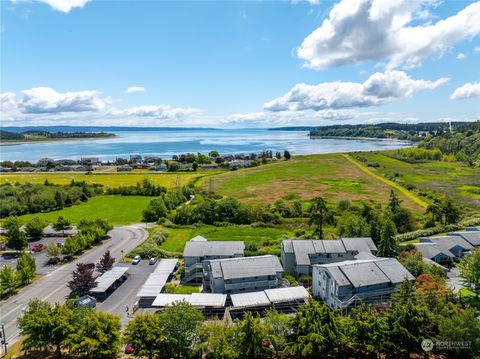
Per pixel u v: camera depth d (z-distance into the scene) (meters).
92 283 66.12
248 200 154.62
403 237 94.81
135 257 86.19
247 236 105.38
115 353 45.81
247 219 120.75
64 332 45.09
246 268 66.19
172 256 88.56
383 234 77.44
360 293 58.91
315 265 67.62
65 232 112.50
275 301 59.78
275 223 119.25
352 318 47.50
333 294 60.19
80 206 149.75
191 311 47.34
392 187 176.88
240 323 45.97
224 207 123.38
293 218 122.94
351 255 76.62
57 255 87.88
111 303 64.62
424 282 56.47
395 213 106.94
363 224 91.19
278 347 44.56
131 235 109.06
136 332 43.94
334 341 42.62
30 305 49.47
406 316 43.72
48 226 119.12
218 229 113.19
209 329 45.84
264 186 186.25
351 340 44.16
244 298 60.84
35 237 107.31
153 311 61.50
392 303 50.66
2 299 66.25
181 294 63.62
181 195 152.25
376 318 44.62
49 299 66.12
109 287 70.94
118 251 94.38
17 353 48.88
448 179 190.25
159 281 70.06
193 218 121.50
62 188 166.25
